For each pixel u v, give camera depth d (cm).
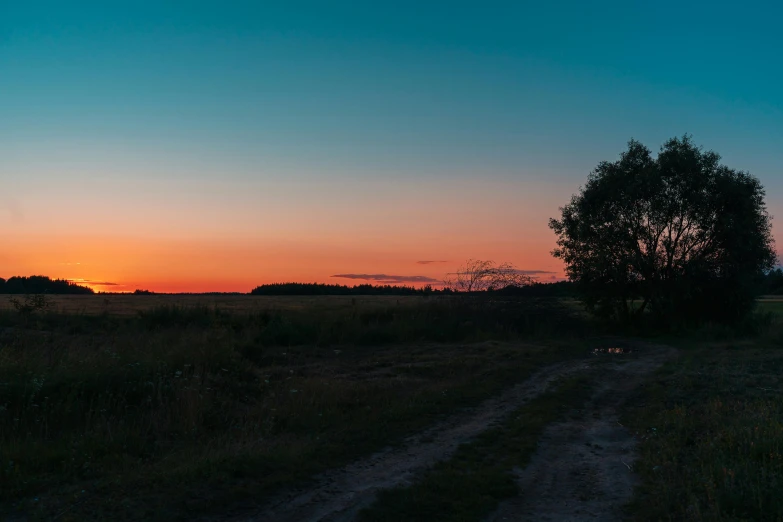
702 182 3131
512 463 841
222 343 1700
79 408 1021
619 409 1258
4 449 798
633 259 3141
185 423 987
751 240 3053
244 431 962
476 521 621
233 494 675
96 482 711
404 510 645
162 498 654
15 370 1107
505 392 1435
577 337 2941
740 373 1565
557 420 1145
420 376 1648
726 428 890
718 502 601
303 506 663
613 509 654
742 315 3200
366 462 846
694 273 3108
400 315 2931
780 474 660
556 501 688
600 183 3341
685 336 3003
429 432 1030
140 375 1203
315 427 1042
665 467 777
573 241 3403
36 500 649
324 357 2055
